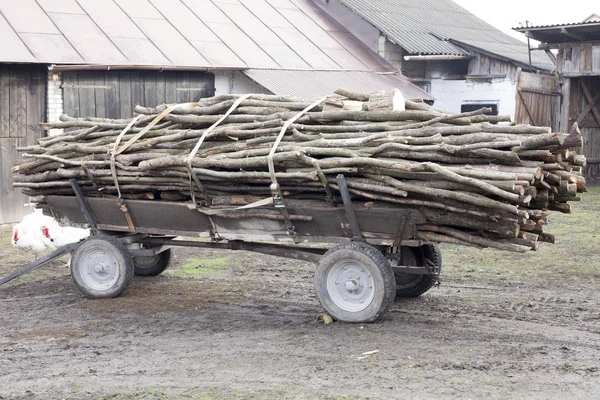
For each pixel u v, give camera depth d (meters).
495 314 8.50
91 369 6.88
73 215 9.67
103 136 9.59
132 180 9.00
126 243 9.54
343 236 8.20
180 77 17.69
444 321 8.18
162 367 6.88
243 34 20.44
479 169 7.36
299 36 21.97
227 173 8.32
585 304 8.98
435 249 9.15
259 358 7.03
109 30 17.48
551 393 5.93
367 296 7.97
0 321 8.58
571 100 22.84
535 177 7.23
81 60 15.68
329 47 22.08
